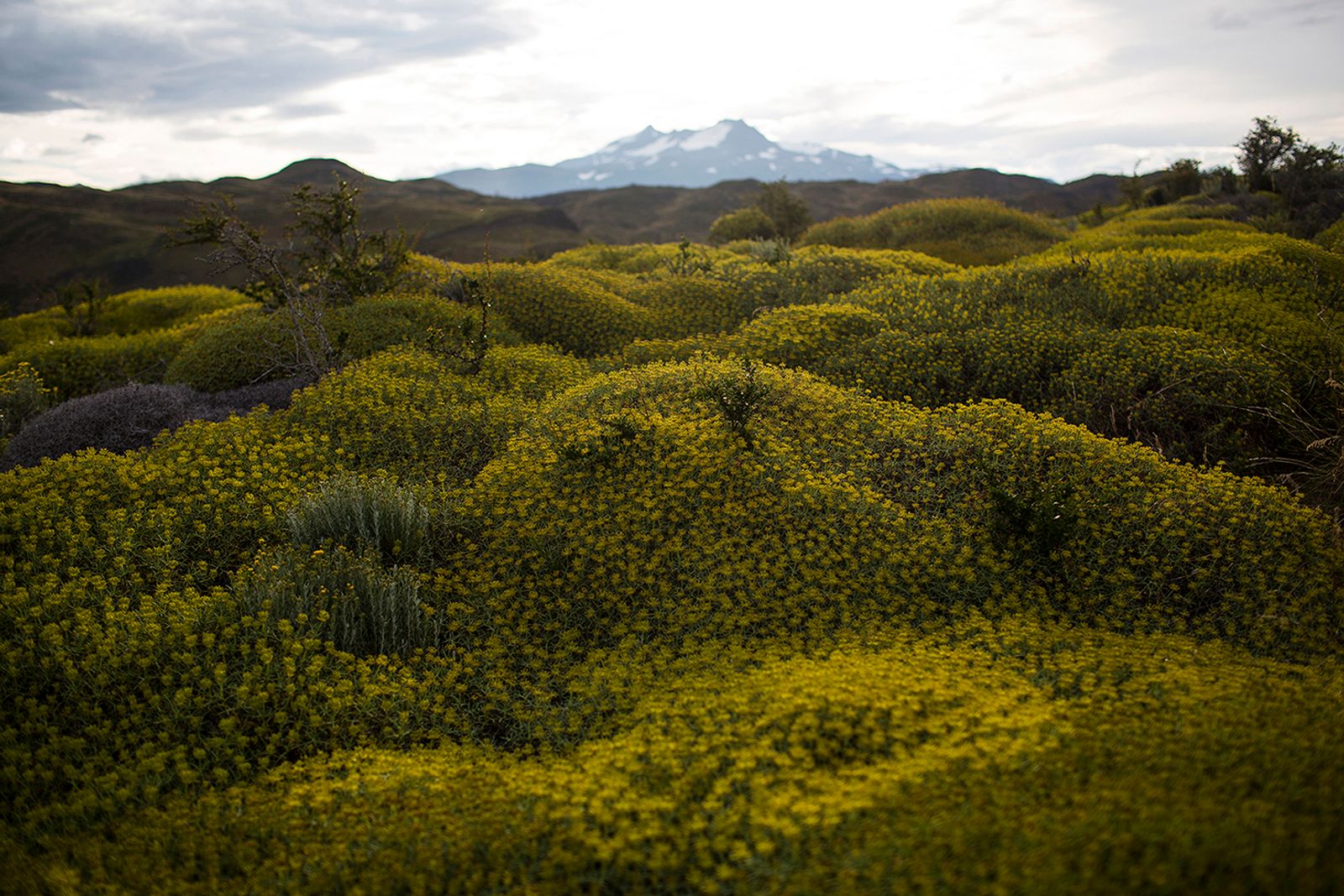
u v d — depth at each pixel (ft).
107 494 21.26
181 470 22.52
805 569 18.01
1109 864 8.43
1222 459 25.35
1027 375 30.42
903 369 31.12
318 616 17.13
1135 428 27.27
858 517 19.88
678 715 13.46
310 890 10.21
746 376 25.67
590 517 20.33
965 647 15.47
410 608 17.65
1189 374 28.12
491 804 11.74
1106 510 20.15
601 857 9.74
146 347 46.16
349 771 13.20
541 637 17.63
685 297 46.75
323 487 21.30
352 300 43.06
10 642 15.78
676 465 21.40
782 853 9.59
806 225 109.19
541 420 25.88
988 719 11.69
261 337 37.88
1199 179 99.30
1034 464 22.15
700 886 9.58
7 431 34.09
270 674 15.51
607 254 75.31
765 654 15.88
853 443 23.39
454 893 9.98
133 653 15.61
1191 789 9.86
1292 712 11.90
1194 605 18.28
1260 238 49.34
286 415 27.32
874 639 16.11
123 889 10.57
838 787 10.48
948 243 81.76
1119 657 14.98
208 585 19.20
